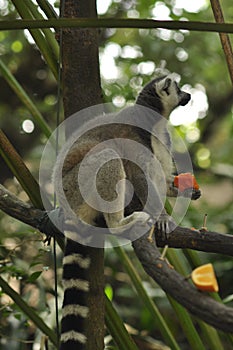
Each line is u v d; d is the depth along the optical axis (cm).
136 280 626
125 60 1352
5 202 558
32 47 1322
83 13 564
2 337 752
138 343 918
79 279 542
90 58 564
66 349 516
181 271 580
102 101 589
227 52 534
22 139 1282
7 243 874
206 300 347
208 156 1382
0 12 1302
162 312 1034
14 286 884
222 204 1193
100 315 548
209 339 576
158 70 1342
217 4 539
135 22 375
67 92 572
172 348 605
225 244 500
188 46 1395
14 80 657
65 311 534
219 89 1488
